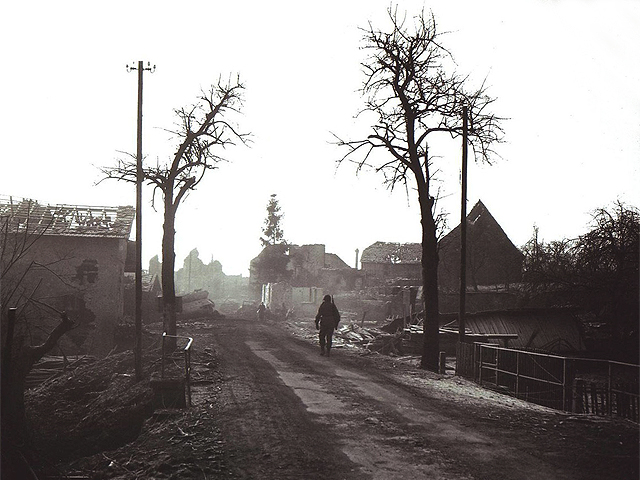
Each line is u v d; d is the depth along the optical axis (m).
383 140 21.17
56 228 28.92
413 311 39.16
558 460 7.73
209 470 7.54
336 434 9.21
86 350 28.73
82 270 29.25
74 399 18.41
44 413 16.36
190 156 21.53
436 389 13.81
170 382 11.71
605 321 26.19
